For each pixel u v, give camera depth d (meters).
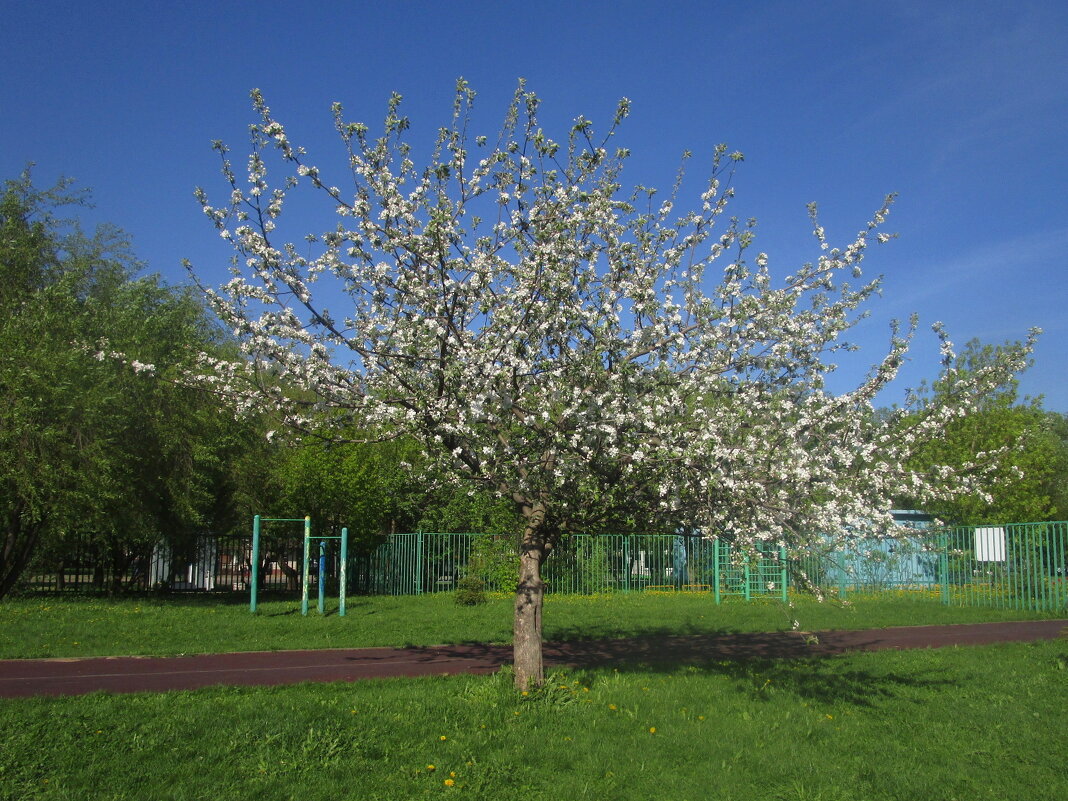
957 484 9.96
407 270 8.67
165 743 7.24
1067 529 19.52
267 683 10.27
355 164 8.75
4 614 15.79
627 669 11.45
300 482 24.64
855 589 23.17
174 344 19.44
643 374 8.51
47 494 17.53
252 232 8.50
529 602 9.39
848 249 9.41
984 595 21.19
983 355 17.00
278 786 6.41
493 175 8.96
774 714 8.91
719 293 8.93
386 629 15.54
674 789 6.70
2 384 17.02
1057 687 10.45
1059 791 6.77
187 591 25.56
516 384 8.41
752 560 8.26
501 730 7.96
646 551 26.67
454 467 9.09
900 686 10.48
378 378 8.78
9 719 7.72
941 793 6.72
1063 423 37.38
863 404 9.12
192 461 20.77
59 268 21.55
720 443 7.92
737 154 9.16
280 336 8.52
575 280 8.70
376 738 7.55
